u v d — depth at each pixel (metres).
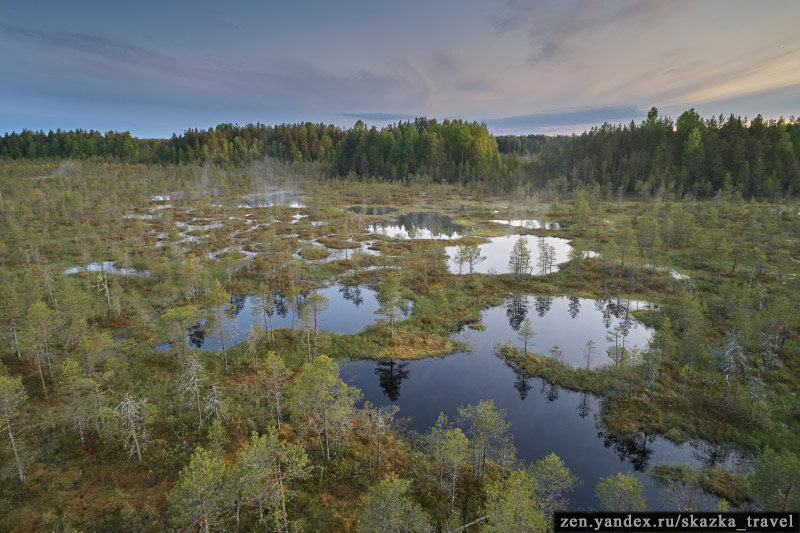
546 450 39.56
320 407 35.22
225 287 78.81
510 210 162.00
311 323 55.78
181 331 48.81
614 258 85.12
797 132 160.38
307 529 29.20
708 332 57.88
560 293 78.12
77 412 35.19
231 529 28.55
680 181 155.25
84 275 78.94
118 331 58.91
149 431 37.59
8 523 27.97
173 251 88.50
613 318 68.31
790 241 98.75
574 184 184.75
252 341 51.03
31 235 86.12
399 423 43.31
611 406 44.88
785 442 37.31
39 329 43.47
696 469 36.47
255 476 26.52
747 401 42.03
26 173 180.62
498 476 35.16
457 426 42.66
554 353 57.03
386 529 25.09
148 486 32.25
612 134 194.62
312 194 193.25
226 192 192.12
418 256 91.06
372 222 144.50
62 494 30.77
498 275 87.19
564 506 32.59
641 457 38.44
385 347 58.09
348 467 35.28
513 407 46.22
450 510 31.16
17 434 36.28
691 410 43.03
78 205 118.69
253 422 39.78
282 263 87.06
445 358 56.66
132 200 154.88
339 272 89.31
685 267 87.75
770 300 63.97
